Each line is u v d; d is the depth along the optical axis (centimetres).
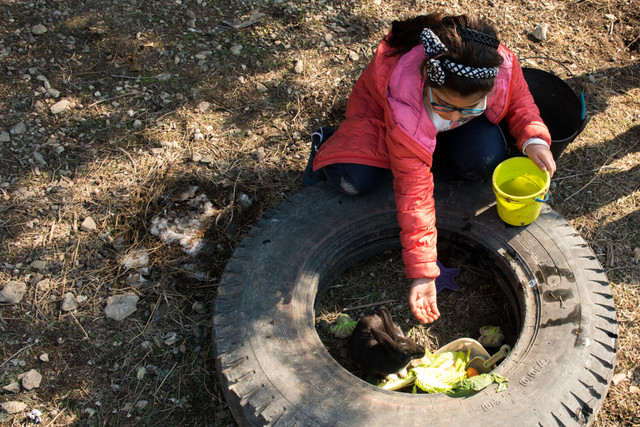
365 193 307
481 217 303
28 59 385
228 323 262
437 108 244
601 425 264
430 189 262
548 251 285
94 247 315
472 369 271
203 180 348
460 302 316
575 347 252
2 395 266
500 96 277
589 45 443
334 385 244
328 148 299
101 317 293
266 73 405
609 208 348
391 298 320
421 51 251
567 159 371
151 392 274
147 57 400
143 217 329
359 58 422
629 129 389
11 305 292
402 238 261
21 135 353
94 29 405
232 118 381
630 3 471
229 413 268
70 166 346
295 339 260
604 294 269
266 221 298
